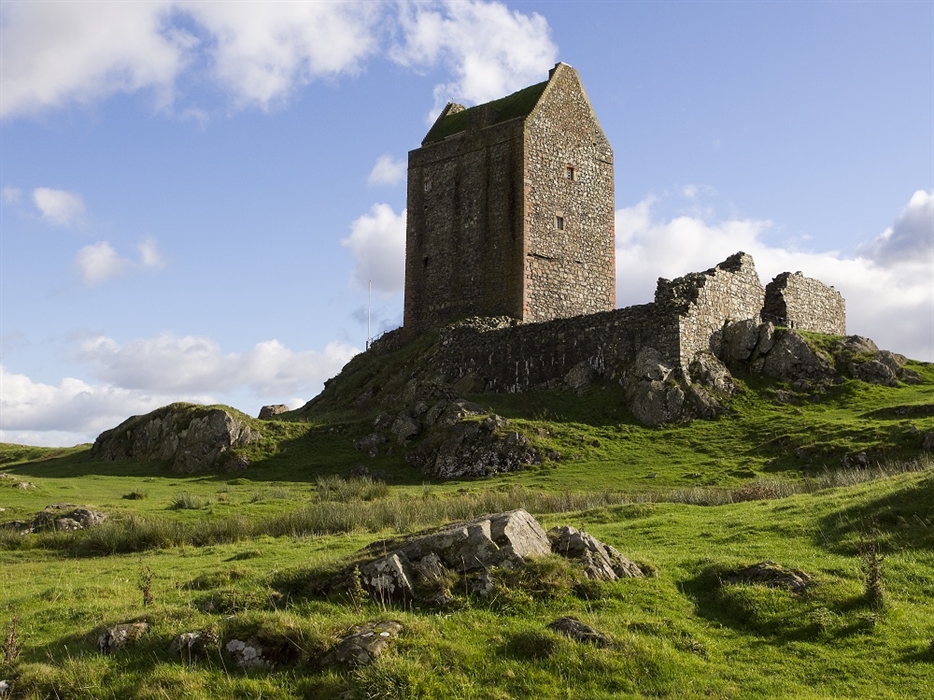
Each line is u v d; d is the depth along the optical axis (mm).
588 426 56125
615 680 15789
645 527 29125
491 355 66500
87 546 34938
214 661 16828
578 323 63281
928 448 44156
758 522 27781
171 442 62594
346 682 15562
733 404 56719
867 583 19250
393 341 79812
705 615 19031
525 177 72625
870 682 15914
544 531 20844
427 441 55875
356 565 19594
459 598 18516
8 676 16969
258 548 31125
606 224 77000
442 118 83438
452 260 76188
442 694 15398
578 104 76938
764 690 15562
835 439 47781
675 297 60906
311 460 58125
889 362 59125
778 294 67125
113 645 17766
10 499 46906
